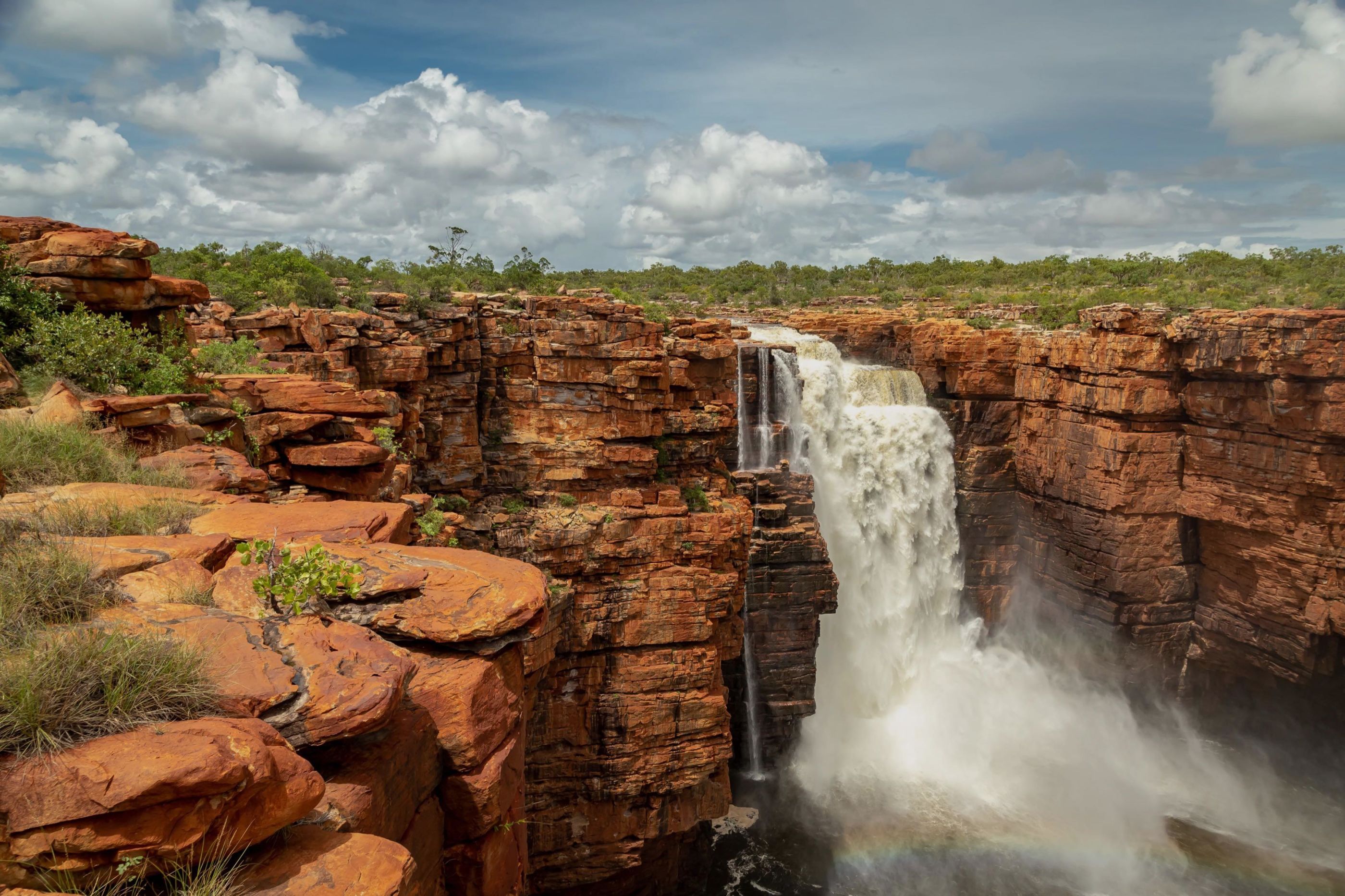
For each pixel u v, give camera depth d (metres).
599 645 32.34
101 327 16.61
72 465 12.22
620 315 36.84
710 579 33.25
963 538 55.03
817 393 47.78
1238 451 41.97
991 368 53.50
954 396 55.03
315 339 28.66
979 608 55.41
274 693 6.54
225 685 6.43
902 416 51.22
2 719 5.18
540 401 36.50
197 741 5.41
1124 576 46.44
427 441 34.41
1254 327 38.94
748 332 48.47
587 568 32.91
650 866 33.25
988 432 54.53
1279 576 41.66
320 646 7.46
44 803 4.88
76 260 17.02
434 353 34.12
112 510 10.12
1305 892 34.12
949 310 63.66
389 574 9.13
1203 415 43.34
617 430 36.69
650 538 33.56
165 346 18.88
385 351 31.23
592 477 36.56
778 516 40.88
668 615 32.75
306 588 8.34
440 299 36.62
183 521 10.55
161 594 7.85
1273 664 43.03
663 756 32.12
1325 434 37.66
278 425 17.92
